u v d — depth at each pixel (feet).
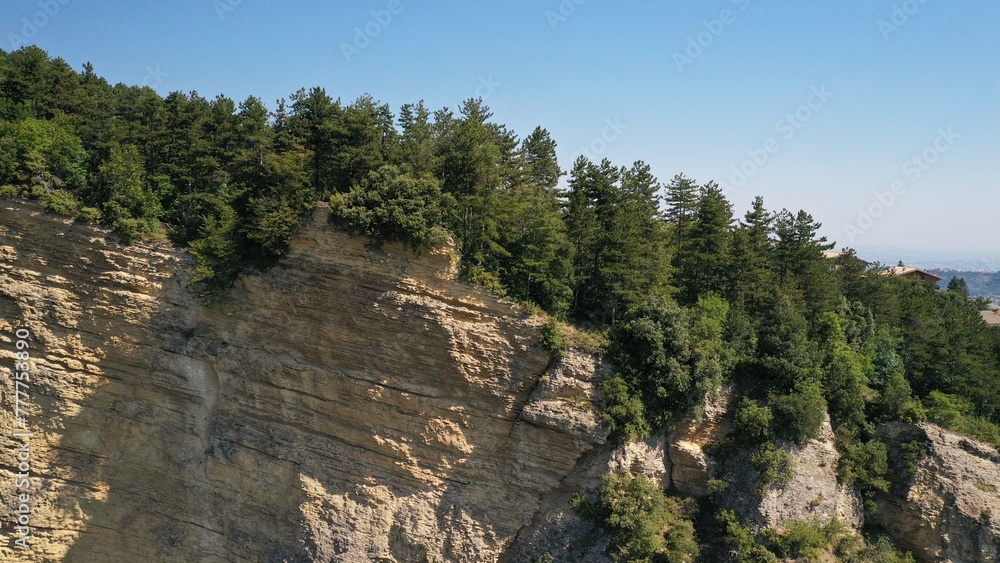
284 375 150.71
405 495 145.59
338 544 144.77
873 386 162.40
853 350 160.66
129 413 161.68
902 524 144.46
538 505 140.05
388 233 141.69
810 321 168.45
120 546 164.55
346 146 155.33
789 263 178.19
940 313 194.29
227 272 153.28
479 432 142.61
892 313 192.75
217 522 157.99
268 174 151.43
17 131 173.58
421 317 141.08
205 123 189.26
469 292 142.10
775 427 139.64
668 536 133.69
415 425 144.56
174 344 157.89
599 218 163.02
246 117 186.19
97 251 157.99
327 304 146.72
